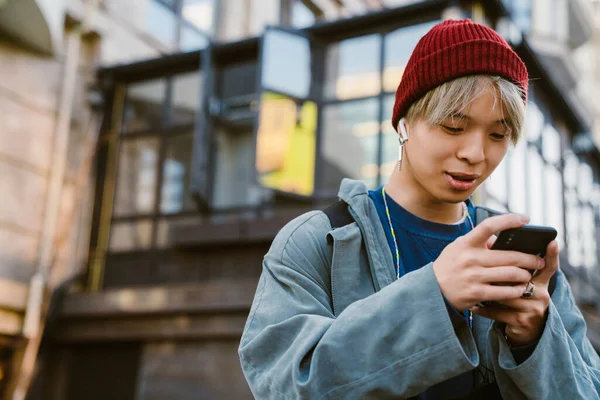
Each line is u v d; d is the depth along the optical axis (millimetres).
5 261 7121
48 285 7496
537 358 836
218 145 8141
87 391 7512
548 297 836
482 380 1020
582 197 9711
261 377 899
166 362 7117
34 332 7172
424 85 971
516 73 960
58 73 7961
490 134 966
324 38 7793
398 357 792
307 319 897
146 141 8367
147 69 8414
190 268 7547
